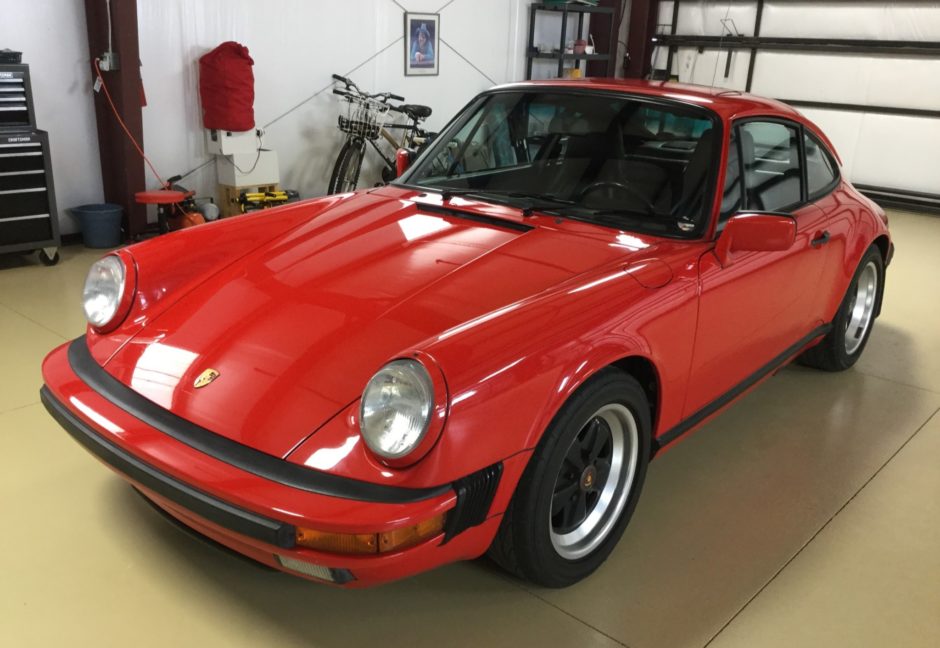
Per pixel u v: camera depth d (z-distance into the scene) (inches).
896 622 75.5
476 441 58.9
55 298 157.4
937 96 284.4
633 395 75.3
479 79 294.0
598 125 95.5
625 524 81.7
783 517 92.4
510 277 75.4
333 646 68.1
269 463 59.0
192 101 213.8
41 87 192.4
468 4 279.1
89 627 68.7
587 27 338.0
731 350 91.7
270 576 76.7
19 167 170.2
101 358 74.5
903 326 164.9
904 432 116.3
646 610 74.9
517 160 98.4
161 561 77.9
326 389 62.7
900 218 282.2
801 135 110.7
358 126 235.3
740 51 327.9
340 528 54.6
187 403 65.3
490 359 60.2
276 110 234.5
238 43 212.2
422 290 73.5
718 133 90.1
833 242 112.3
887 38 292.0
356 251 81.9
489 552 72.9
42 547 79.1
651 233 85.9
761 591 78.8
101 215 194.5
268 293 75.3
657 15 349.7
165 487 61.4
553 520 74.9
